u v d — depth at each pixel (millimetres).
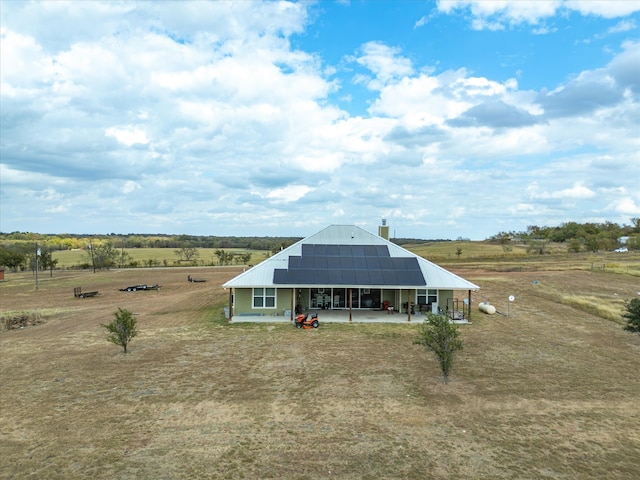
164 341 21047
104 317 28500
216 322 25469
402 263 27578
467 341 21125
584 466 9680
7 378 15602
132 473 9227
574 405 13305
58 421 11922
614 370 16766
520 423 11977
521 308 30109
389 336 21844
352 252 28578
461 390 14453
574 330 23766
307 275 25906
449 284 26000
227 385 14805
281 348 19594
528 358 18266
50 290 45188
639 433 11422
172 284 49750
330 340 21047
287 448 10414
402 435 11172
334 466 9578
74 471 9289
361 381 15242
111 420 11992
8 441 10727
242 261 83125
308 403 13250
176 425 11695
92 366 17000
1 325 25375
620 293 36156
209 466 9539
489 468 9562
